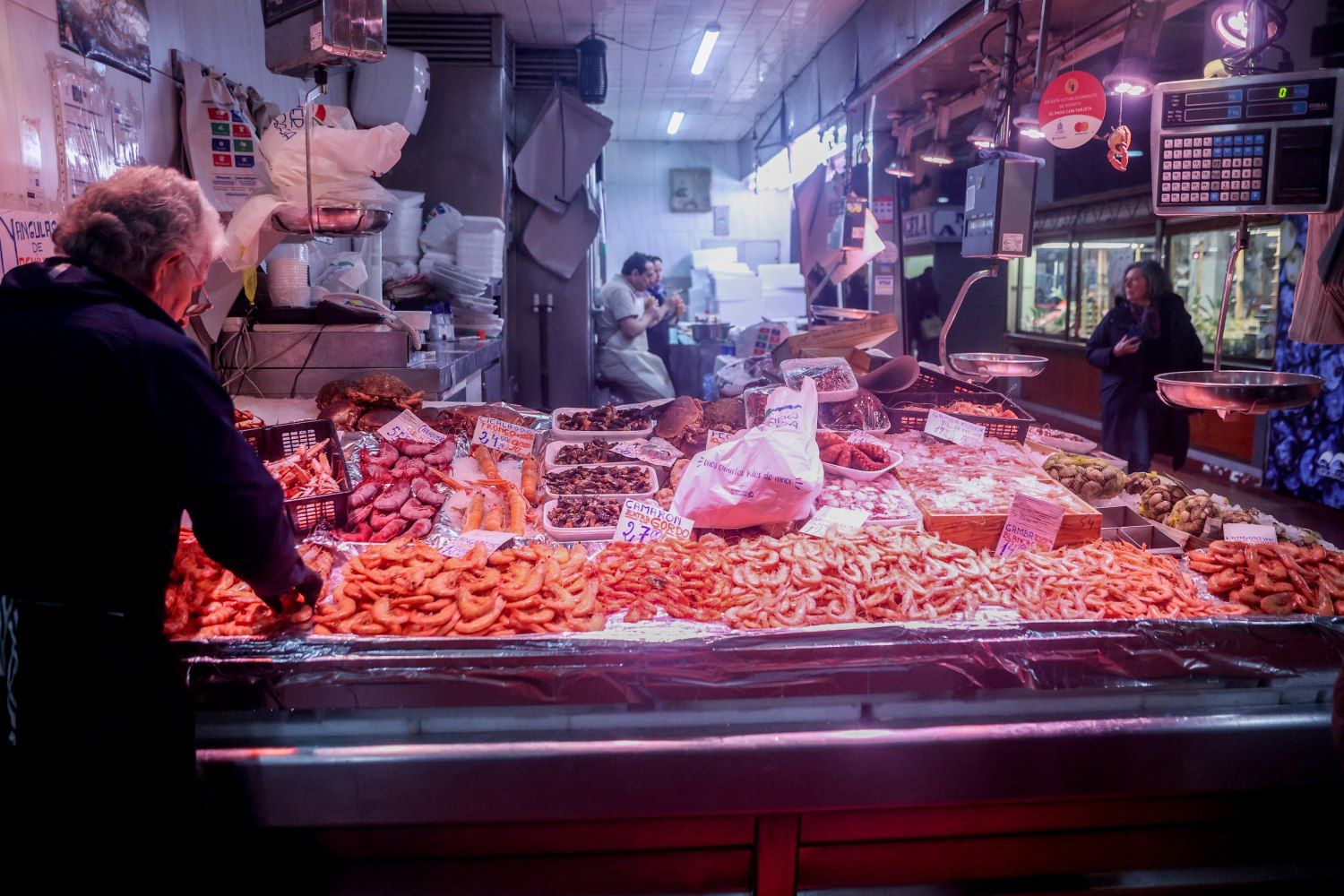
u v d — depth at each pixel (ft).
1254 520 7.63
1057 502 7.57
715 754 5.71
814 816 5.96
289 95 16.43
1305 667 6.09
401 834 5.82
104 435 4.74
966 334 38.40
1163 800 6.20
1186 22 16.53
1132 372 15.83
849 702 5.95
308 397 12.78
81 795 4.89
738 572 6.57
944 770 5.86
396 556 6.44
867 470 8.43
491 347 18.38
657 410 10.43
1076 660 5.95
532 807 5.70
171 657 5.23
